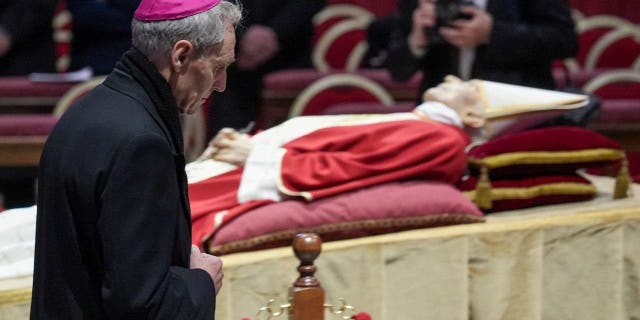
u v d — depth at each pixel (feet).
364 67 49.80
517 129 31.04
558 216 28.66
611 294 28.96
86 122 17.94
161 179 17.58
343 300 24.12
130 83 18.35
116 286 17.17
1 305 23.35
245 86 41.60
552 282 28.50
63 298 18.03
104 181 17.46
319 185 27.04
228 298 25.07
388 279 26.86
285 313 25.80
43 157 18.40
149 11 18.37
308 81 45.62
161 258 17.49
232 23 19.10
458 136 28.37
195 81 18.79
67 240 17.88
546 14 32.76
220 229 26.16
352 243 26.50
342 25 50.42
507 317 27.91
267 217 26.35
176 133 18.51
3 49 45.50
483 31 32.24
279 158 27.48
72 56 45.68
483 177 28.86
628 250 29.35
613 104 47.21
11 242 25.48
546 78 33.76
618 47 54.13
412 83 47.62
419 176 27.99
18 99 44.39
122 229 17.21
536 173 30.17
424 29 32.73
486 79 33.06
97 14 44.68
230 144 28.66
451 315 27.37
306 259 21.90
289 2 42.73
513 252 27.78
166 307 17.51
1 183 44.19
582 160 29.94
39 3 45.29
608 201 30.83
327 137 28.32
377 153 27.63
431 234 27.17
